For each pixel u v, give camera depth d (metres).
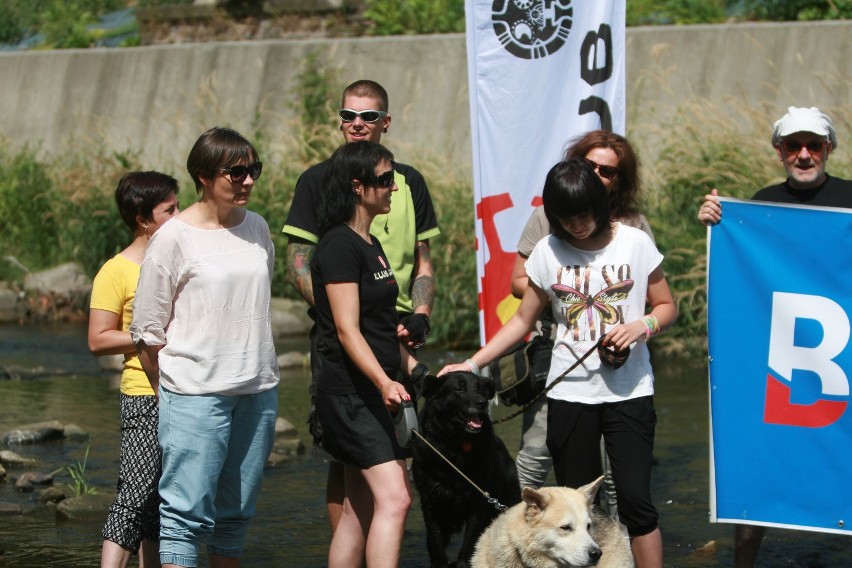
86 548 6.21
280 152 14.98
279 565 6.01
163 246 4.81
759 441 5.34
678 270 11.84
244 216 5.07
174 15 19.58
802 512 5.32
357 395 5.00
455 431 5.55
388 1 18.52
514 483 5.81
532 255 5.25
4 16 25.00
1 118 19.11
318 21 18.66
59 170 17.31
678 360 11.82
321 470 8.00
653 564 5.03
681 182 12.14
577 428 5.07
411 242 5.95
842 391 5.26
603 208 4.93
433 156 14.30
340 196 5.02
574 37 6.97
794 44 13.43
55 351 12.98
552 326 5.90
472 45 7.06
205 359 4.80
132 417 5.16
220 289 4.84
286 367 11.94
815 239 5.27
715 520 5.36
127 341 5.17
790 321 5.31
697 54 13.92
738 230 5.36
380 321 5.04
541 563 5.02
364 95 6.07
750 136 12.12
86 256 16.05
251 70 17.20
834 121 12.38
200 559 6.17
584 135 5.69
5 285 15.78
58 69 18.75
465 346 12.91
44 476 7.56
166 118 16.91
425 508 5.75
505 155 7.04
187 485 4.81
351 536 5.31
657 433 8.84
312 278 5.08
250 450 5.01
